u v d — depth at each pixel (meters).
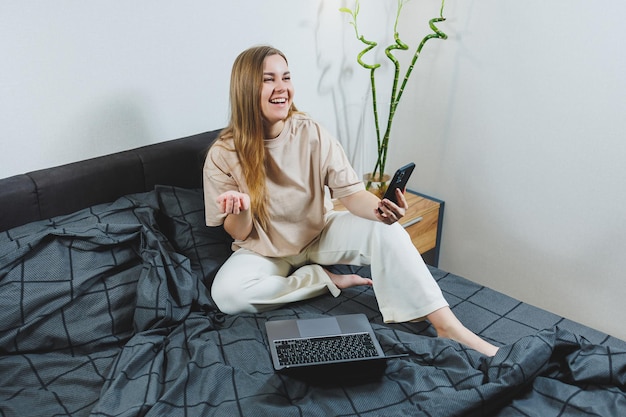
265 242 1.95
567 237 2.35
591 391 1.42
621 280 2.24
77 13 1.88
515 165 2.44
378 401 1.42
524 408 1.35
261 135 1.87
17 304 1.58
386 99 2.83
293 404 1.42
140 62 2.06
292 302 1.90
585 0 2.07
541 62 2.24
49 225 1.80
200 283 1.84
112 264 1.73
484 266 2.69
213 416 1.33
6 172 1.89
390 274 1.81
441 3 2.50
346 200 1.98
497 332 1.75
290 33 2.39
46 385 1.50
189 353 1.58
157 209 1.94
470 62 2.47
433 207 2.64
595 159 2.19
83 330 1.61
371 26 2.64
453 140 2.63
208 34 2.18
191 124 2.27
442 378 1.47
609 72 2.07
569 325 1.78
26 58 1.82
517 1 2.25
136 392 1.41
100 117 2.03
